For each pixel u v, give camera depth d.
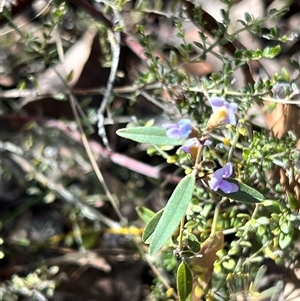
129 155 0.85
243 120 0.65
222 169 0.59
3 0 0.72
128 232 0.75
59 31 0.78
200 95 0.71
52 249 0.82
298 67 0.67
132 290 0.81
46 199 0.82
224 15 0.67
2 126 0.86
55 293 0.81
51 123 0.81
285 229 0.64
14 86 0.86
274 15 0.67
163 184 0.78
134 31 0.79
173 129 0.58
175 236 0.70
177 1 0.76
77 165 0.84
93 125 0.85
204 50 0.69
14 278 0.75
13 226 0.86
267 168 0.66
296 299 0.68
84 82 0.83
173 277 0.74
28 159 0.82
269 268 0.72
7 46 0.83
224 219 0.68
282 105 0.68
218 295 0.67
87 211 0.79
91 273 0.81
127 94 0.83
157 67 0.70
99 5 0.79
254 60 0.69
